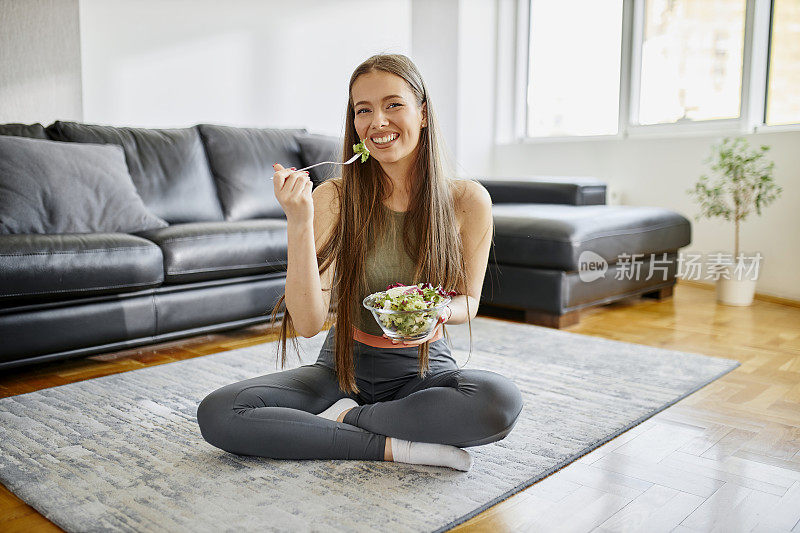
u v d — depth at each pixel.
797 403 2.20
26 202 2.72
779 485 1.61
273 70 4.52
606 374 2.49
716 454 1.79
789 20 4.05
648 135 4.75
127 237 2.62
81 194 2.89
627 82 4.89
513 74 5.68
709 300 3.98
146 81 3.94
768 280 4.05
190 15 4.09
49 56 3.50
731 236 4.24
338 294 1.69
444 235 1.68
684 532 1.39
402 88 1.58
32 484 1.57
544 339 3.01
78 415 2.04
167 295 2.76
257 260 3.00
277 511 1.44
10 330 2.32
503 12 5.54
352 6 4.90
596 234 3.30
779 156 3.96
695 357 2.73
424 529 1.37
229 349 2.90
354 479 1.58
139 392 2.27
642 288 3.76
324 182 1.79
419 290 1.53
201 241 2.80
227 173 3.61
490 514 1.46
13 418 2.02
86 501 1.49
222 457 1.72
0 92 3.36
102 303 2.55
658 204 4.66
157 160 3.37
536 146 5.34
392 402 1.65
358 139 1.69
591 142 5.01
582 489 1.58
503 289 3.41
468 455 1.63
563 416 2.05
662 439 1.90
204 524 1.38
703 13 4.45
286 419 1.64
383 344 1.71
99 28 3.73
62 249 2.38
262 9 4.42
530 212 3.54
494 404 1.57
